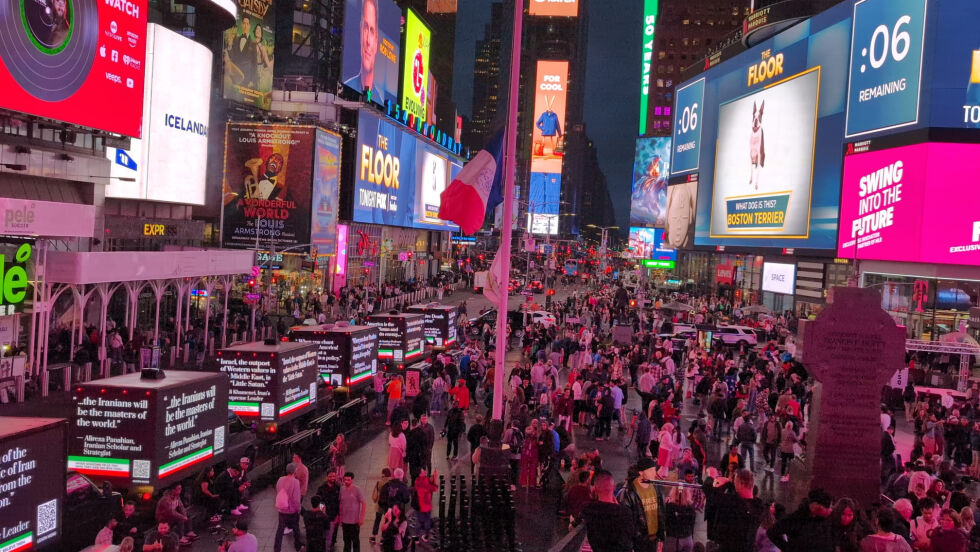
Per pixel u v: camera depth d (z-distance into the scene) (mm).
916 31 55281
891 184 57594
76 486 14641
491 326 48594
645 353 40062
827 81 67125
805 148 70500
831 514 11055
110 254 31859
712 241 90500
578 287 144875
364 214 83938
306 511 14438
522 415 23391
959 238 53219
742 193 82875
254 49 76500
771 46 77375
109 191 47844
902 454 26562
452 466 22609
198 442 17953
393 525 14445
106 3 38062
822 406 15344
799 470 16047
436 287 94938
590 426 28047
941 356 45562
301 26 89188
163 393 16672
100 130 38844
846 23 64500
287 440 21547
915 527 13984
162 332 41406
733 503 11727
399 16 104000
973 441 25078
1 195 34031
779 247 74438
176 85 52094
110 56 38500
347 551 15180
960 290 54438
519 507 18016
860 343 15289
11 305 28312
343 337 28781
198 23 69562
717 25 169375
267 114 78125
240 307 52969
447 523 15305
